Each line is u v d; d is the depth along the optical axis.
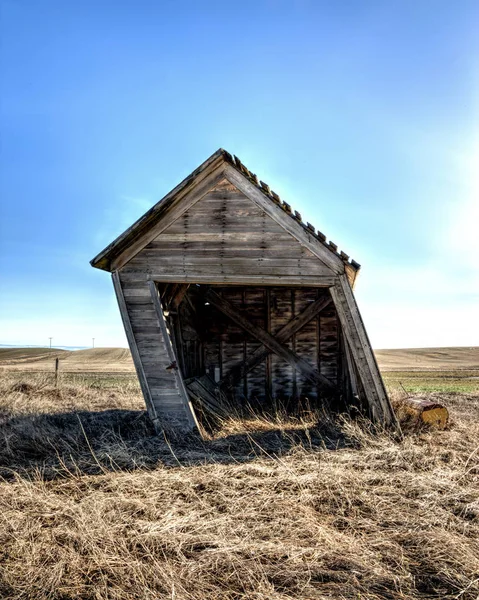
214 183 7.45
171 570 3.05
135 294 7.45
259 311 10.90
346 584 2.93
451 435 6.76
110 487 4.68
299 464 5.30
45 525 3.81
